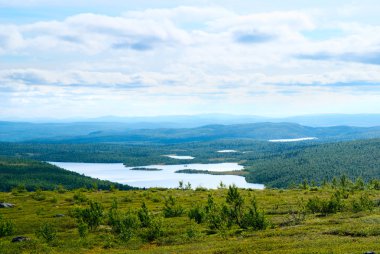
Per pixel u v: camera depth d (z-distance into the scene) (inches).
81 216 3107.8
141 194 5792.3
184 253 1825.8
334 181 7170.3
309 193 5374.0
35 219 3602.4
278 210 3376.0
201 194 5821.9
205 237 2401.6
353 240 1801.2
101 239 2568.9
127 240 2487.7
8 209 4512.8
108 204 4751.5
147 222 2942.9
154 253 1932.8
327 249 1604.3
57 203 4997.5
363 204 3004.4
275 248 1761.8
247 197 4948.3
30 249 2351.1
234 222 2723.9
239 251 1768.0
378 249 1541.6
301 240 1910.7
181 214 3673.7
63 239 2689.5
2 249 2325.3
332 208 3029.0
